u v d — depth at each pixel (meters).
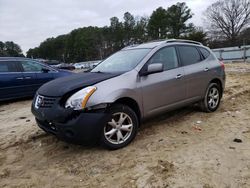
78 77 4.30
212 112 5.99
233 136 4.43
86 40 93.31
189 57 5.44
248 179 3.08
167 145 4.17
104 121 3.81
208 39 67.56
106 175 3.37
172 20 79.56
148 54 4.65
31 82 8.88
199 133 4.66
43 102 3.94
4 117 6.84
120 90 3.99
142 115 4.39
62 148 4.33
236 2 69.38
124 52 5.25
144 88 4.34
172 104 4.90
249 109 6.17
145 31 89.56
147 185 3.07
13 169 3.73
